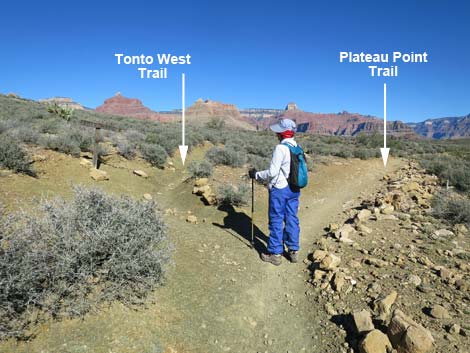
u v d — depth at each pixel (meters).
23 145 9.60
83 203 3.96
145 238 4.07
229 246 6.02
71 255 3.40
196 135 19.97
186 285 4.38
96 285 3.63
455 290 4.31
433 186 12.20
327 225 7.83
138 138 16.05
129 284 3.81
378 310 3.93
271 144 22.20
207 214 8.04
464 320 3.66
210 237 6.35
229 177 11.50
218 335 3.67
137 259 3.81
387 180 14.27
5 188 6.61
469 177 12.25
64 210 3.74
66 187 7.94
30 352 2.83
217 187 9.76
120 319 3.41
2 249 3.06
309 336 3.81
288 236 5.62
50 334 3.03
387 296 4.04
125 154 12.52
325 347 3.59
